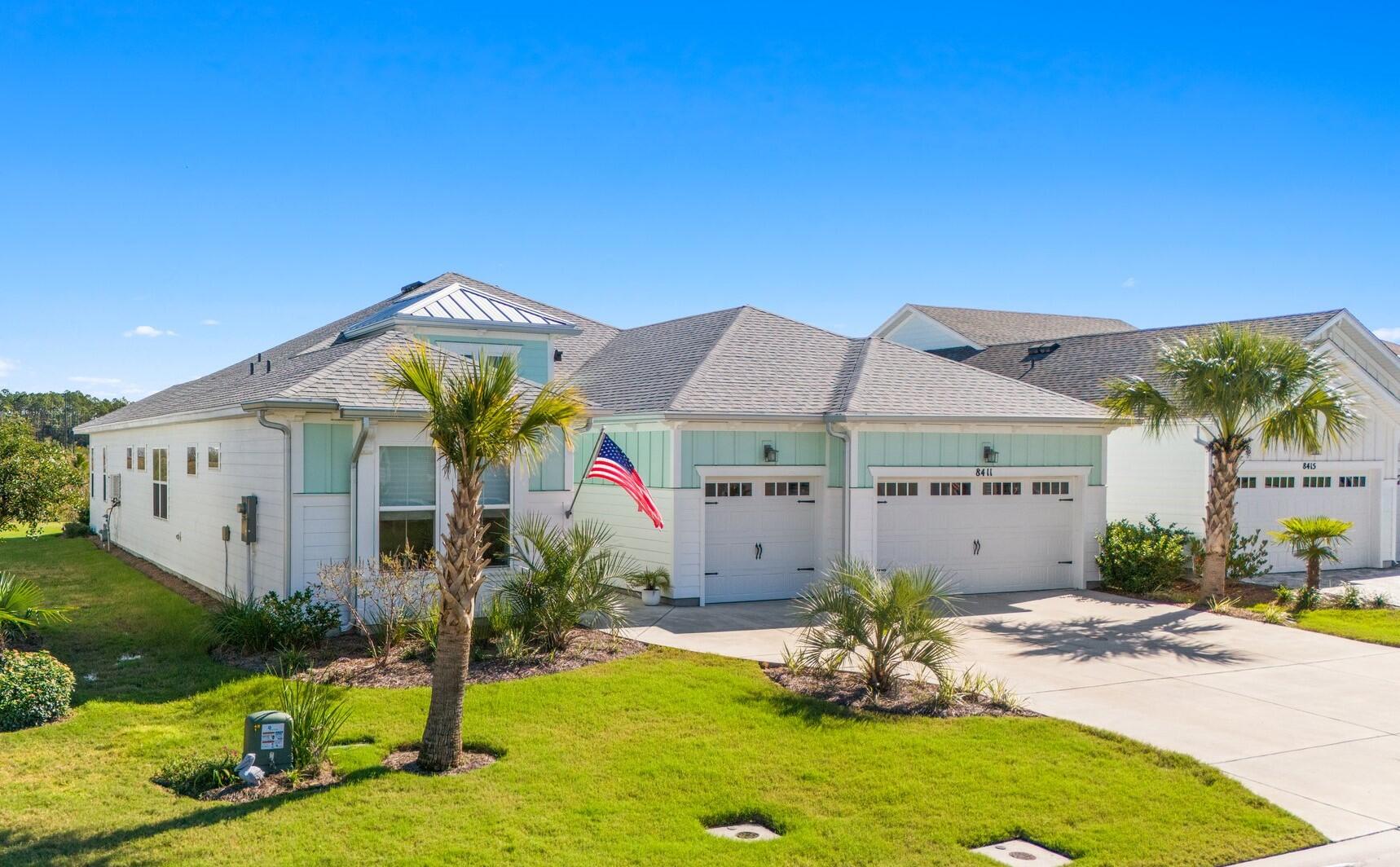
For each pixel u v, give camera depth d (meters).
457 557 8.62
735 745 9.17
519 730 9.49
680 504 16.78
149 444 22.83
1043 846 7.23
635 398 18.72
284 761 8.38
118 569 21.73
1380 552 23.80
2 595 11.88
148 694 10.80
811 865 6.78
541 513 15.03
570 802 7.77
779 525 17.80
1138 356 24.34
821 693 11.01
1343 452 23.30
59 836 7.06
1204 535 20.56
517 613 12.98
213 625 13.17
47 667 10.23
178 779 8.18
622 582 18.14
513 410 8.77
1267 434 17.98
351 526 13.80
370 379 14.14
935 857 6.94
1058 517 19.81
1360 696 11.54
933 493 18.66
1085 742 9.41
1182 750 9.36
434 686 8.60
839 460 17.91
